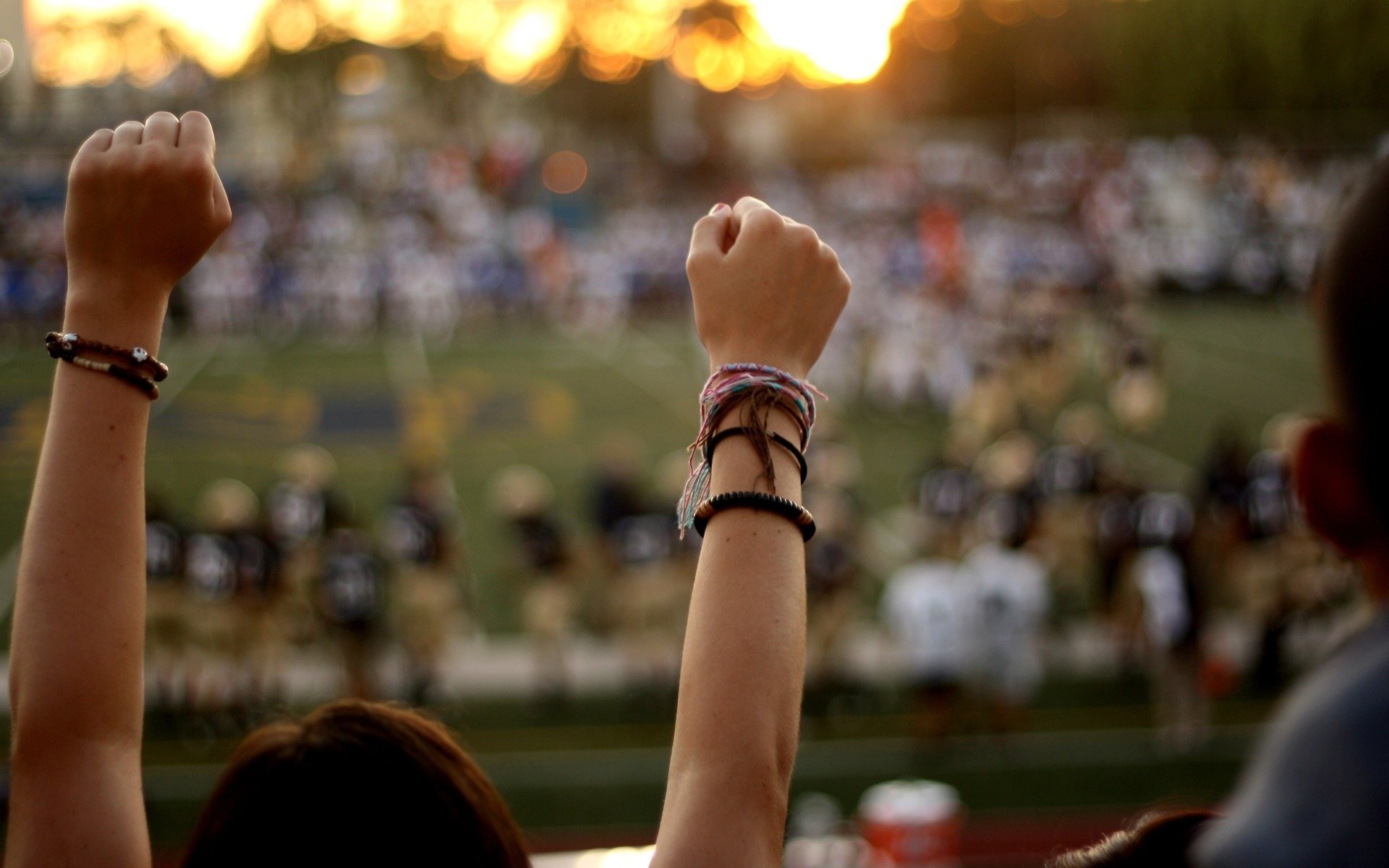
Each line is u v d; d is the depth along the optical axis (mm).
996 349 21391
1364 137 32750
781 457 1194
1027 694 11234
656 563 11406
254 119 36031
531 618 11711
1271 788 581
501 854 1124
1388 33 32469
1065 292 26484
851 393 22609
